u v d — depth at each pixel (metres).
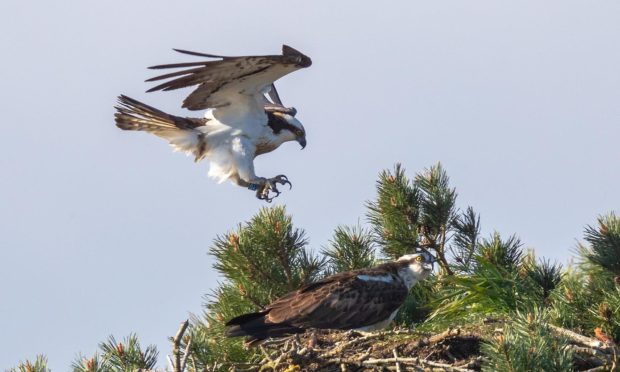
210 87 16.75
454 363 13.45
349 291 15.40
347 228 17.52
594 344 13.33
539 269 16.14
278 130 17.72
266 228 16.55
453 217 17.55
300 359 13.48
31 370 14.07
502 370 12.04
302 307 15.12
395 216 17.56
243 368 14.04
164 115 17.20
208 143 17.45
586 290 15.04
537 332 12.43
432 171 17.70
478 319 15.34
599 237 15.38
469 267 17.16
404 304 16.92
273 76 16.67
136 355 14.65
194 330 15.12
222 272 16.62
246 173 17.36
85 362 14.44
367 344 14.09
